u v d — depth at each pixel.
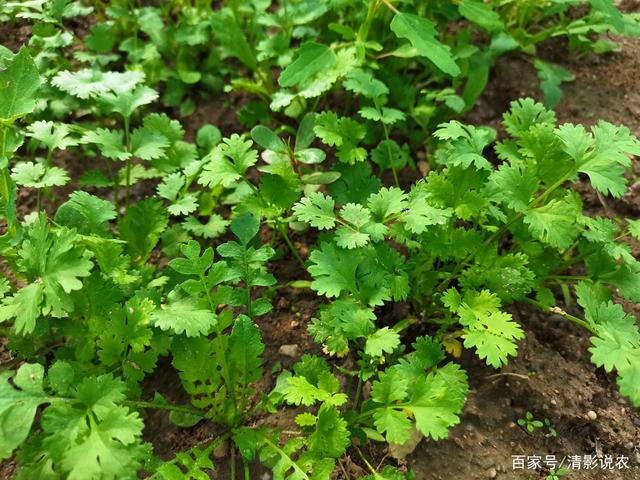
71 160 0.32
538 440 0.24
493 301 0.23
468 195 0.23
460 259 0.24
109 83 0.27
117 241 0.23
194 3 0.37
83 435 0.18
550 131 0.24
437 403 0.20
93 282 0.22
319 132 0.27
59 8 0.30
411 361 0.22
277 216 0.26
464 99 0.31
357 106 0.33
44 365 0.24
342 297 0.24
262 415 0.24
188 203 0.25
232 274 0.22
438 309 0.26
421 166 0.31
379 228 0.23
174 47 0.34
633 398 0.20
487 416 0.24
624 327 0.23
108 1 0.37
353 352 0.26
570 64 0.35
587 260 0.26
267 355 0.26
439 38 0.34
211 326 0.21
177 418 0.24
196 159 0.29
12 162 0.31
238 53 0.32
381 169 0.30
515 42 0.32
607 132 0.23
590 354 0.26
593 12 0.33
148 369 0.22
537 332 0.27
